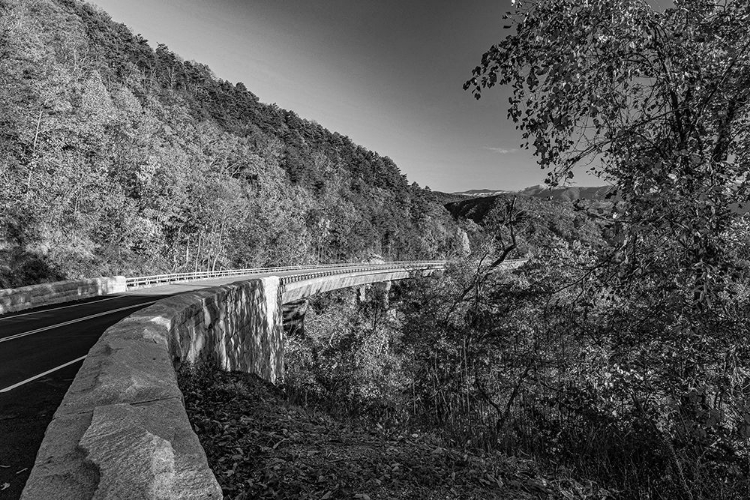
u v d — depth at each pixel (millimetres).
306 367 28078
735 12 5203
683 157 4984
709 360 5477
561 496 6270
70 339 10539
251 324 16781
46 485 1988
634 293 6207
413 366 17719
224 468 4215
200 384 7070
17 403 5723
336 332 31453
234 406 6629
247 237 70750
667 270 5281
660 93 5590
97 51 83000
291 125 176375
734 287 4898
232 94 152750
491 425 12352
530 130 5230
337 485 4324
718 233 4695
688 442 6316
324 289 50156
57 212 30969
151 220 46156
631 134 5199
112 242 37938
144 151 49344
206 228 57406
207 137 95562
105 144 41688
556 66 4562
